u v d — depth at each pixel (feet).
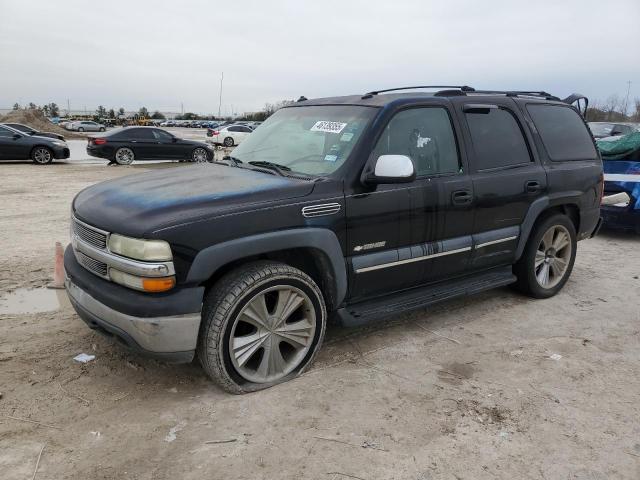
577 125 17.98
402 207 12.41
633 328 14.90
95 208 11.00
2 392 10.57
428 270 13.43
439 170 13.39
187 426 9.73
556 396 11.12
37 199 34.19
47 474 8.36
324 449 9.18
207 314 10.18
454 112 13.98
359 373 11.86
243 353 10.66
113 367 11.75
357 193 11.66
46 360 11.96
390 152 12.47
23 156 60.34
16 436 9.26
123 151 60.80
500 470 8.79
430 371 12.07
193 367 11.89
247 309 10.50
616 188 25.12
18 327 13.70
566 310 16.20
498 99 15.44
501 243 14.90
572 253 17.60
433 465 8.86
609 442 9.61
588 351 13.34
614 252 23.72
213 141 94.17
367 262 12.05
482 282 14.98
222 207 10.16
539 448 9.39
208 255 9.79
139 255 9.52
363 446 9.29
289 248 10.75
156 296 9.65
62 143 63.21
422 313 15.65
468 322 15.05
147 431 9.54
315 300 11.42
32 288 16.74
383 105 12.80
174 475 8.46
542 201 15.71
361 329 14.30
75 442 9.18
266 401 10.61
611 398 11.11
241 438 9.42
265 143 14.20
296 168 12.56
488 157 14.52
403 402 10.73
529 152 15.78
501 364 12.51
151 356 10.03
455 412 10.43
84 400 10.45
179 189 11.19
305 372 11.80
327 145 12.59
